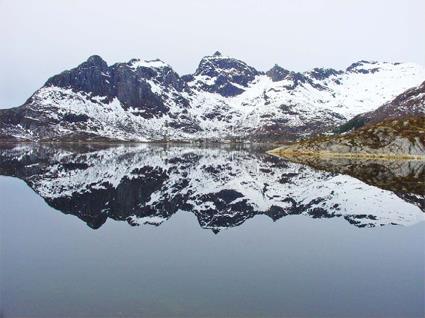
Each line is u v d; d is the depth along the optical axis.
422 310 35.41
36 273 42.88
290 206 89.38
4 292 37.41
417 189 114.00
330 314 34.38
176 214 77.94
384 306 35.84
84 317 32.78
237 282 41.25
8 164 178.50
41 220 69.44
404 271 45.59
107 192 103.69
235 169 174.75
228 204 91.06
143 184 121.00
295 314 34.03
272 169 175.25
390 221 73.69
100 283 40.09
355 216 78.38
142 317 33.00
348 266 47.28
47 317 32.72
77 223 67.69
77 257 48.72
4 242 54.97
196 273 43.66
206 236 60.69
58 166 173.12
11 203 84.69
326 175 150.00
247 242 57.44
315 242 58.09
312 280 42.28
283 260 49.03
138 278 41.69
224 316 33.44
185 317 33.03
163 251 51.91
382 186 120.31
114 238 58.19
